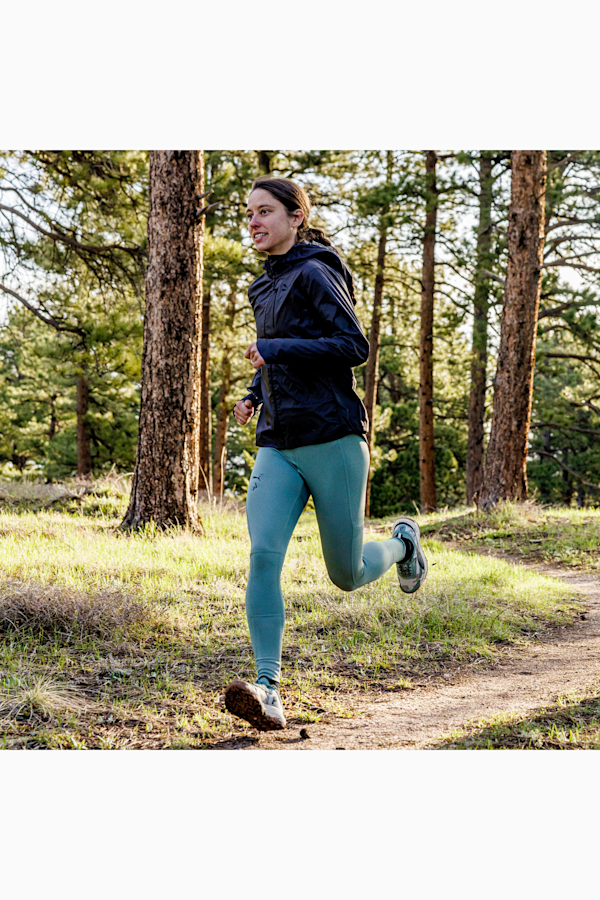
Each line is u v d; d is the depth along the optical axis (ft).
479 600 20.29
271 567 9.86
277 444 10.23
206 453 55.01
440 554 28.99
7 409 95.40
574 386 92.07
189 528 27.55
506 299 40.14
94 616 15.26
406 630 17.12
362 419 10.36
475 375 67.87
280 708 9.30
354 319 9.82
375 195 55.93
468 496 68.18
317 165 59.00
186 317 27.84
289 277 10.06
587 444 104.53
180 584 19.38
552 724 11.21
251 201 10.35
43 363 70.18
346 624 17.13
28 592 15.57
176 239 27.73
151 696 12.19
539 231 39.81
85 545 22.86
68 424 94.63
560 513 39.47
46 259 40.65
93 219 40.68
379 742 10.66
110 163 39.19
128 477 37.58
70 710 11.30
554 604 21.77
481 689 13.65
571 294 53.52
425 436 62.13
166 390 27.58
